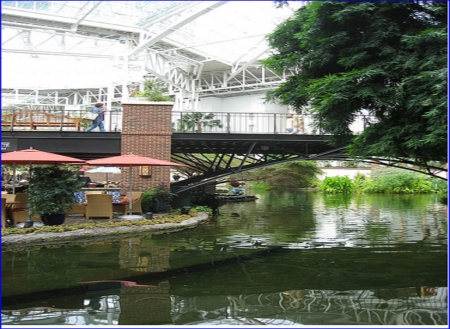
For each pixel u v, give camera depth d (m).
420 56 6.40
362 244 10.02
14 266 7.44
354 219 15.24
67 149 14.36
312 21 7.07
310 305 5.49
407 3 6.65
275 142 15.80
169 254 8.64
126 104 14.35
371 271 7.34
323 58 7.19
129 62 28.31
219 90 36.06
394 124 6.89
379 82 6.67
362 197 27.88
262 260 8.19
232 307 5.41
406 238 10.95
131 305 5.43
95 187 18.66
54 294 5.87
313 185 36.16
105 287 6.23
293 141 15.34
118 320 4.88
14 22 20.80
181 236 10.95
